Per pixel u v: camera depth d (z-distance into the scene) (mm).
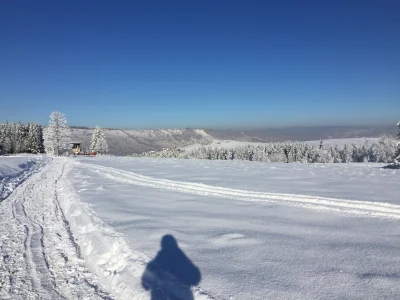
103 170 22484
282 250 5359
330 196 10203
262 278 4293
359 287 4004
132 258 5141
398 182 13641
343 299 3717
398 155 24172
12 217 9336
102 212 8531
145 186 13781
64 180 17750
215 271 4539
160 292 4035
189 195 11188
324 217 7727
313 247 5496
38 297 4418
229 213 8250
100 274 5137
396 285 4035
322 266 4664
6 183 16625
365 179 14750
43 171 24875
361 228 6727
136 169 21922
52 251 6273
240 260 4938
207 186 12891
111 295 4438
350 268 4578
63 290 4633
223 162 28766
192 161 30812
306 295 3820
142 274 4586
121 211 8617
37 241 6934
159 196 11094
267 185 12922
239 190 11750
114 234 6371
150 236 6172
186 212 8422
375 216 7809
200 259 4996
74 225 8008
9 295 4477
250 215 7992
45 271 5309
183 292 4016
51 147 65500
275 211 8422
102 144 77438
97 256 5656
